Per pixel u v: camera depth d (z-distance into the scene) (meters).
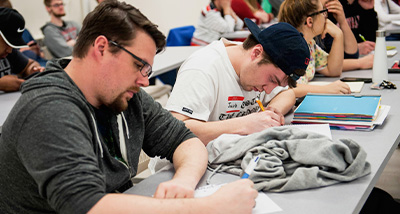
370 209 1.58
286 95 1.91
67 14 5.59
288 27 1.51
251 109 1.80
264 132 1.29
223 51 1.68
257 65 1.54
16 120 0.98
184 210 0.93
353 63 2.63
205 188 1.16
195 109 1.56
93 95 1.13
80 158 0.95
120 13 1.07
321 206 1.02
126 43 1.07
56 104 0.99
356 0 3.48
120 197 0.93
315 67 2.52
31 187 1.05
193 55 1.71
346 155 1.17
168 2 6.03
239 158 1.27
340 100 1.76
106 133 1.25
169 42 4.47
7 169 1.04
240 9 4.91
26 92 1.02
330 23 2.48
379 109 1.72
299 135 1.28
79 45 1.10
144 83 1.13
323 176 1.14
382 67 2.18
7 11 2.27
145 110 1.36
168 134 1.36
